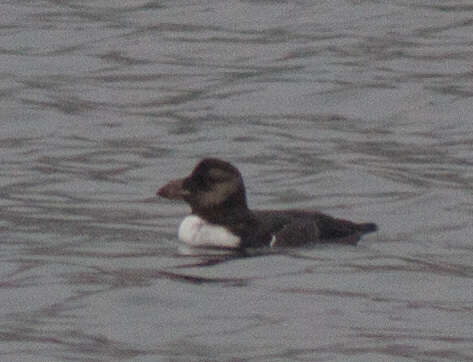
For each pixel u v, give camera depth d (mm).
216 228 18953
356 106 25641
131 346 16234
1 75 27266
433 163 22828
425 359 15922
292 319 16906
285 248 18859
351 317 16984
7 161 22984
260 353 16047
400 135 24266
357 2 31156
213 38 29062
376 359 15914
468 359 15922
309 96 26062
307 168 22625
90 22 30062
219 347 16219
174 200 21156
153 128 24594
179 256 18734
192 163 22984
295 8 30797
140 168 22703
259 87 26500
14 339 16422
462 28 29453
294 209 20234
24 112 25234
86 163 22922
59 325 16781
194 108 25578
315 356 15992
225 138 24109
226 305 17266
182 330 16656
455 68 27250
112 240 19453
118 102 25906
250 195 21500
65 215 20500
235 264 18406
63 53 28344
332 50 28297
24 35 29281
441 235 19797
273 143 23859
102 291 17656
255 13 30453
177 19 30219
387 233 19797
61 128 24594
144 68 27547
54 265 18516
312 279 18000
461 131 24438
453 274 18297
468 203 21047
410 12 30453
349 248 19031
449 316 17047
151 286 17734
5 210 20672
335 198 21391
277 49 28406
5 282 17984
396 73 27047
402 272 18297
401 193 21484
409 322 16859
